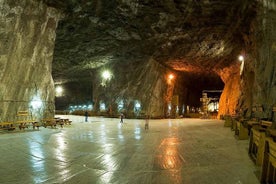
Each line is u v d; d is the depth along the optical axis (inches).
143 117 1096.2
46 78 663.1
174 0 627.2
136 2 639.1
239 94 980.6
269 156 186.1
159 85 1209.4
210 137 464.1
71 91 1690.5
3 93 517.7
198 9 665.6
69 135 473.4
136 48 980.6
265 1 560.4
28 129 558.6
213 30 804.6
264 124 398.9
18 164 244.4
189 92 1716.3
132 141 404.5
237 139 435.5
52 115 690.2
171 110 1365.7
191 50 989.8
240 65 999.6
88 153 301.3
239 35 809.5
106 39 880.3
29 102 597.9
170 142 397.1
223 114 1193.4
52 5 637.3
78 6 649.0
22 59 568.4
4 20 510.3
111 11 685.9
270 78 528.7
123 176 208.5
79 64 1179.9
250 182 193.2
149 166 241.3
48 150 317.1
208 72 1378.0
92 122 859.4
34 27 597.6
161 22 751.1
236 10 654.5
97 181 194.7
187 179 200.8
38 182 191.2
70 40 862.5
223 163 254.7
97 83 1323.8
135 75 1142.3
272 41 538.0
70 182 191.6
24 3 557.3
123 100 1169.4
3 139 406.6
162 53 1031.0
